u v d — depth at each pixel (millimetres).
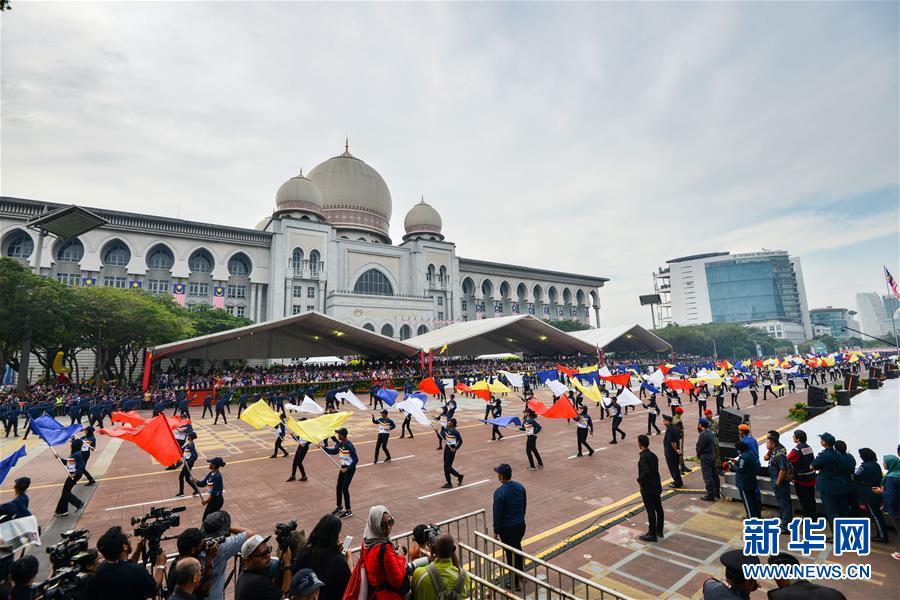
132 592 4672
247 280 74625
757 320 194125
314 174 90000
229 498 12727
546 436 21375
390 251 85062
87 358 60031
